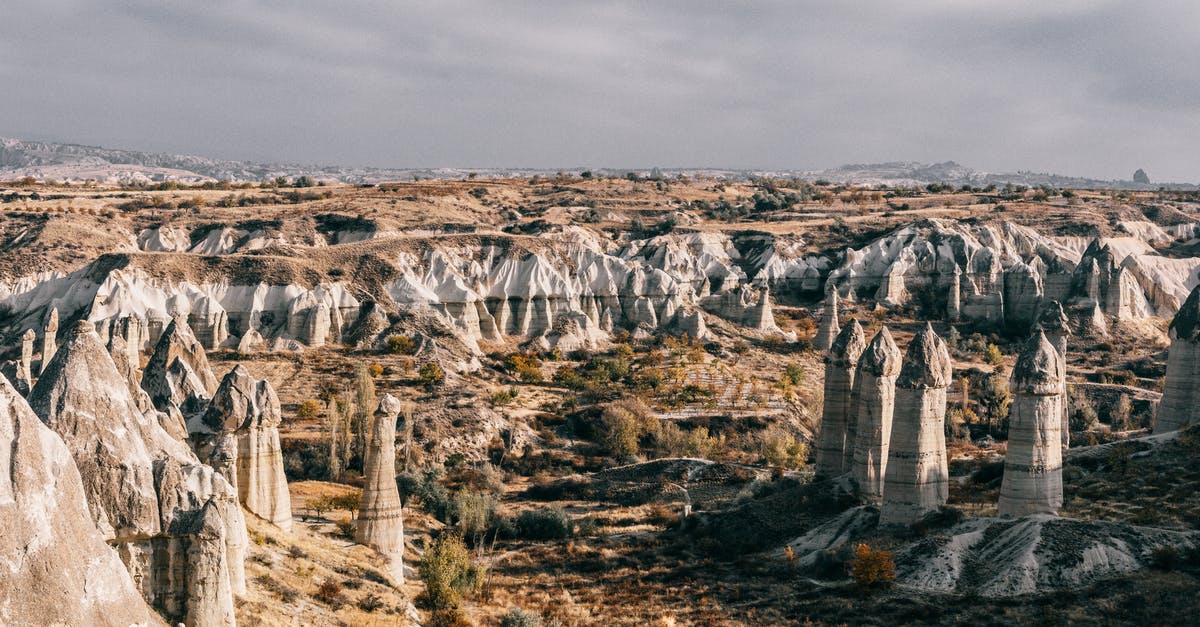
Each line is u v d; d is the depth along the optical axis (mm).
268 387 48469
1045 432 54406
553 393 123250
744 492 81500
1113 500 57000
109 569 24422
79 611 23109
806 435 110875
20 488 22516
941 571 51312
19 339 128875
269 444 48156
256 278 140125
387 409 50312
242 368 48344
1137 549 49312
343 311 139375
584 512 82250
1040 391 54000
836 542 59688
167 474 30516
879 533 57344
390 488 50625
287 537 46406
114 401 30094
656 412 115062
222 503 34625
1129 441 67000
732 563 61812
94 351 30234
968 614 46406
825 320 122750
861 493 63781
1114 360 137750
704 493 85812
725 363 142125
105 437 29422
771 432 107188
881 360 62938
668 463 92875
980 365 138500
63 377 29391
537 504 85250
